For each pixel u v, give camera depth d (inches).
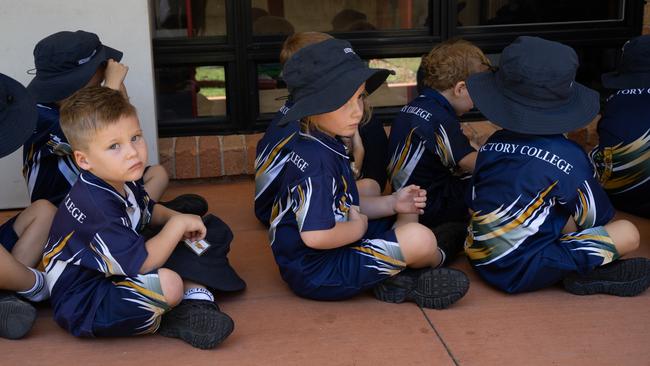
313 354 96.7
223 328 96.5
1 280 99.3
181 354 97.3
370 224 118.3
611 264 110.2
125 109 95.0
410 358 95.3
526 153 105.9
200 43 165.0
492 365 93.3
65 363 95.4
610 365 92.5
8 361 95.9
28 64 149.6
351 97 99.0
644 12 178.2
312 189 102.1
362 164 140.1
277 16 167.6
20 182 153.6
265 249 132.2
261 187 136.1
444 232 122.0
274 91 172.2
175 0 163.0
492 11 174.1
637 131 134.7
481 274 113.9
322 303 110.7
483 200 109.7
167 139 167.8
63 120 95.3
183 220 99.7
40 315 108.0
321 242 102.4
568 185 104.3
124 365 94.9
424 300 107.1
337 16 170.1
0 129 100.5
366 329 102.8
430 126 128.0
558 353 95.5
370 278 106.6
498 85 106.9
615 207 145.6
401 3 171.2
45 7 147.6
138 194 107.7
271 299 112.5
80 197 96.9
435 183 132.0
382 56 172.2
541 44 104.3
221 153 163.5
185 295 102.4
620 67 140.1
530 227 106.7
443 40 172.9
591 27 177.9
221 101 171.2
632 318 103.8
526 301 109.7
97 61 124.2
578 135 171.0
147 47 152.8
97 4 149.3
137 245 96.0
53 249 100.3
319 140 104.3
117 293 97.2
